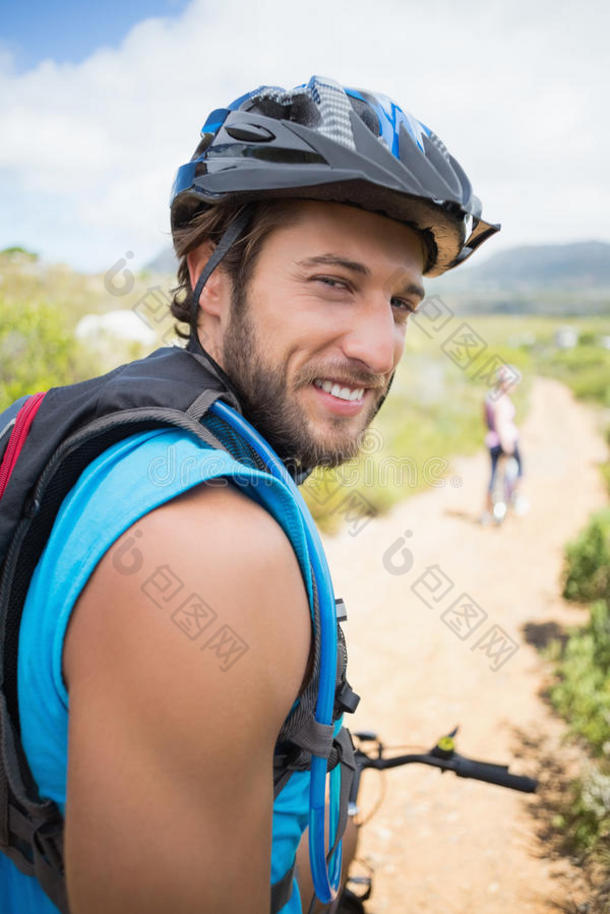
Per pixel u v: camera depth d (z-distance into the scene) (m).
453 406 16.66
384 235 0.95
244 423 0.91
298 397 0.96
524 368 35.53
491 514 9.33
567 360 43.16
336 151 0.91
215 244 1.06
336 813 1.16
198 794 0.67
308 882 1.21
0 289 8.09
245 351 0.97
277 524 0.78
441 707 4.32
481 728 4.07
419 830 3.24
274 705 0.73
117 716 0.67
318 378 0.96
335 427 0.98
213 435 0.87
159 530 0.70
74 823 0.67
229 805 0.68
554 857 3.04
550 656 4.88
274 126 0.96
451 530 8.64
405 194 0.92
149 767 0.66
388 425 13.93
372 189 0.91
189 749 0.66
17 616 0.81
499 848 3.10
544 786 3.50
